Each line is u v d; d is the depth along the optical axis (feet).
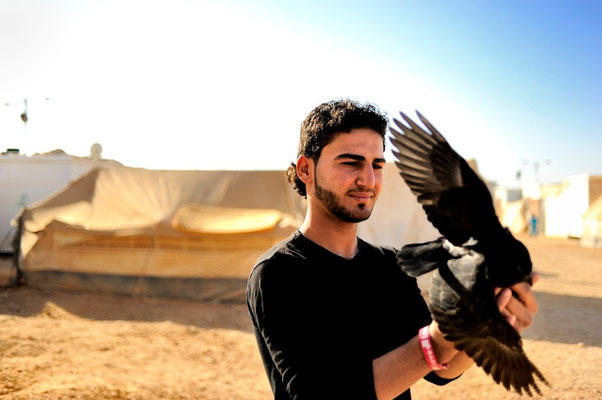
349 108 7.07
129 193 49.88
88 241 45.52
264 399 22.45
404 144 6.49
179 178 51.70
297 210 47.70
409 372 5.82
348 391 5.80
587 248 106.01
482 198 6.04
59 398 20.20
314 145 7.16
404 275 7.73
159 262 44.86
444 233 6.11
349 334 6.68
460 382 24.58
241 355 29.12
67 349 28.04
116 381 23.03
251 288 7.02
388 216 48.08
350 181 6.92
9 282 47.55
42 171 74.38
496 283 5.53
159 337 31.91
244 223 44.96
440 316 5.54
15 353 26.43
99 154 79.77
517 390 5.41
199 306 41.91
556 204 145.48
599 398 22.30
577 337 33.63
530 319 5.60
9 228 72.54
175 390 22.56
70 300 42.06
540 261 79.97
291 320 6.49
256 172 51.31
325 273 6.91
